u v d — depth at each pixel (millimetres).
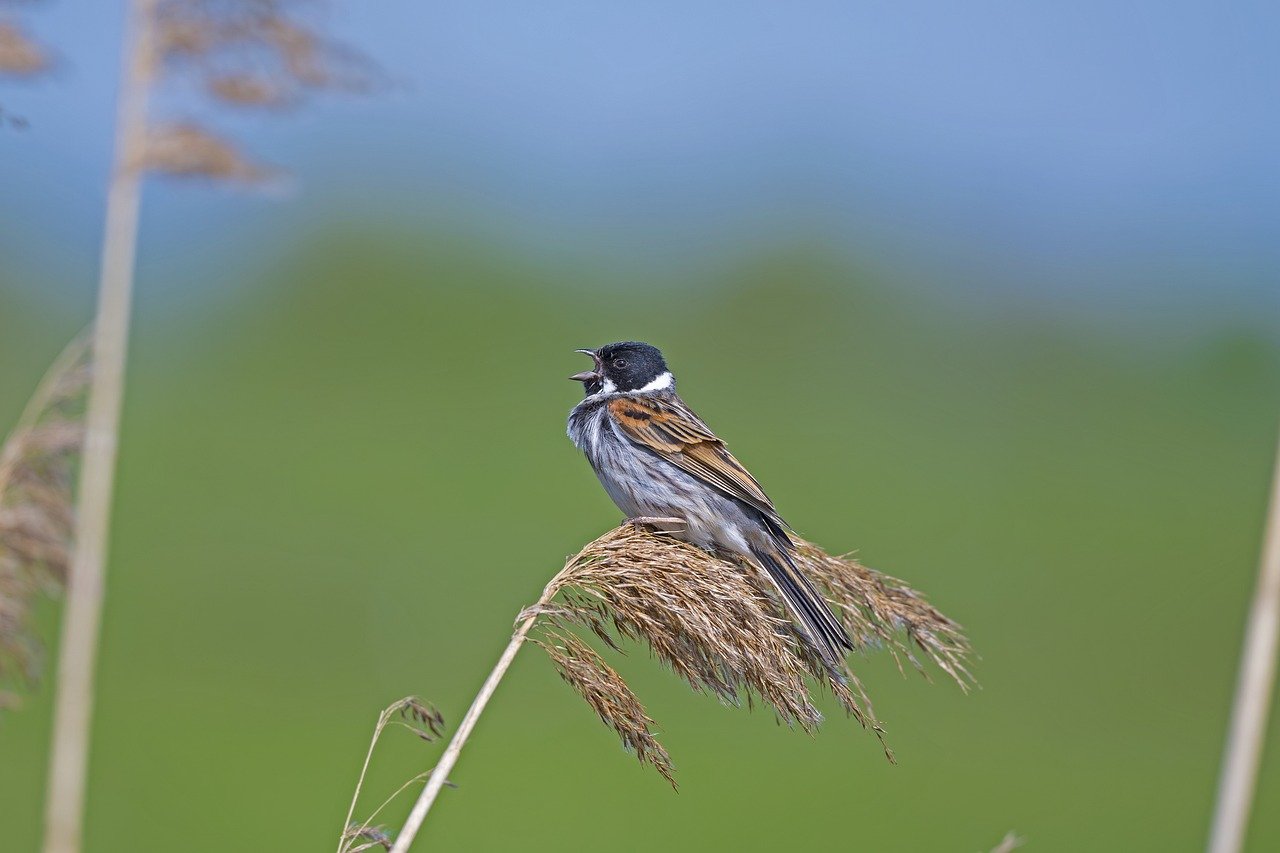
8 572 4164
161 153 4312
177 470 19750
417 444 21203
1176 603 17844
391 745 13250
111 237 4324
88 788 12336
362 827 4789
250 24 4352
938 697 15781
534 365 25344
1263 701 4219
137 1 4355
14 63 4242
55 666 11703
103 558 4250
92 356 4289
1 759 12141
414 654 15258
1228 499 22078
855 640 5957
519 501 19641
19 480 4238
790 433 23234
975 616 17234
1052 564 18891
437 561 17453
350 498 19219
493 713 14930
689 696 15391
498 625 16016
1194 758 14320
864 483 21203
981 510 20578
